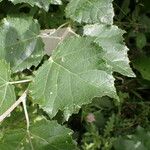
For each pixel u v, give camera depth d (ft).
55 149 0.74
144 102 1.76
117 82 1.73
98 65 0.74
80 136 1.62
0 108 0.75
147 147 1.57
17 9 1.07
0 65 0.79
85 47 0.77
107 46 0.88
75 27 0.91
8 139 0.74
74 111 0.72
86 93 0.72
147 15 1.77
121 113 1.74
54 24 1.13
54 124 0.75
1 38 0.87
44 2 0.83
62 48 0.79
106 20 0.83
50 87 0.75
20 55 0.87
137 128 1.62
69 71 0.75
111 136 1.67
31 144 0.74
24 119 1.14
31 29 0.88
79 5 0.84
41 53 0.88
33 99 0.76
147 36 1.77
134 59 1.73
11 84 0.78
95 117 1.65
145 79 1.72
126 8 1.58
